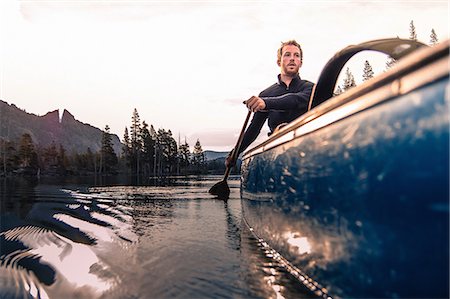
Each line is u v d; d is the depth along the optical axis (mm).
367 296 1432
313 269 2064
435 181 1016
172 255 3061
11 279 2490
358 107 1479
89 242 3660
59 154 74875
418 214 1096
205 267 2674
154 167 80938
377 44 2473
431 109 1035
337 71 3066
